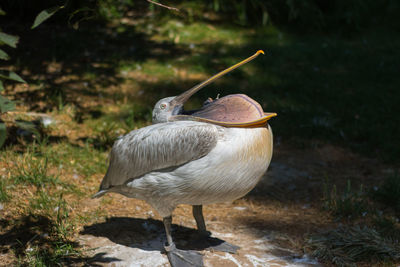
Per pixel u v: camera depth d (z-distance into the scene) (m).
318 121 11.73
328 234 7.17
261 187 8.98
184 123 5.49
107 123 10.63
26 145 9.16
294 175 9.48
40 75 12.33
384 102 13.05
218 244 6.49
